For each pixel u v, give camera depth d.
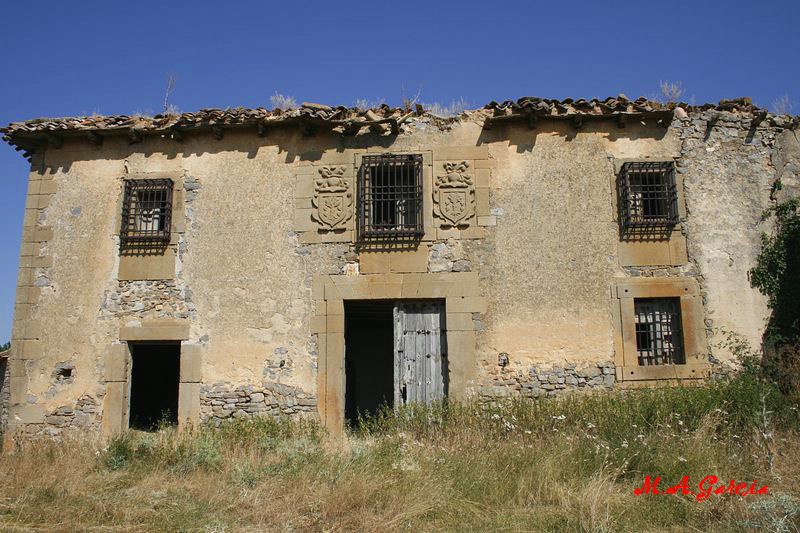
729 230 8.48
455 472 5.96
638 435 6.62
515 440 7.08
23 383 8.48
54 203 8.96
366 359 12.41
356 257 8.50
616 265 8.36
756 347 8.18
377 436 7.70
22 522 5.04
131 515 5.20
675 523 4.93
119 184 8.95
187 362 8.39
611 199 8.53
